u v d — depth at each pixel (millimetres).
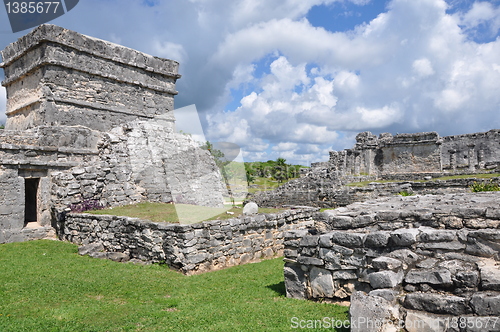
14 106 19172
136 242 10883
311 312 5793
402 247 5395
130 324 5734
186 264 9289
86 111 18656
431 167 38469
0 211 13570
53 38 17266
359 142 42688
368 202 8203
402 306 4672
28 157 14742
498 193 7539
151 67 21828
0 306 6625
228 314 6082
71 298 7227
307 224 13508
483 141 39469
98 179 15570
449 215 5668
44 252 11711
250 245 11117
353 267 5785
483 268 4562
